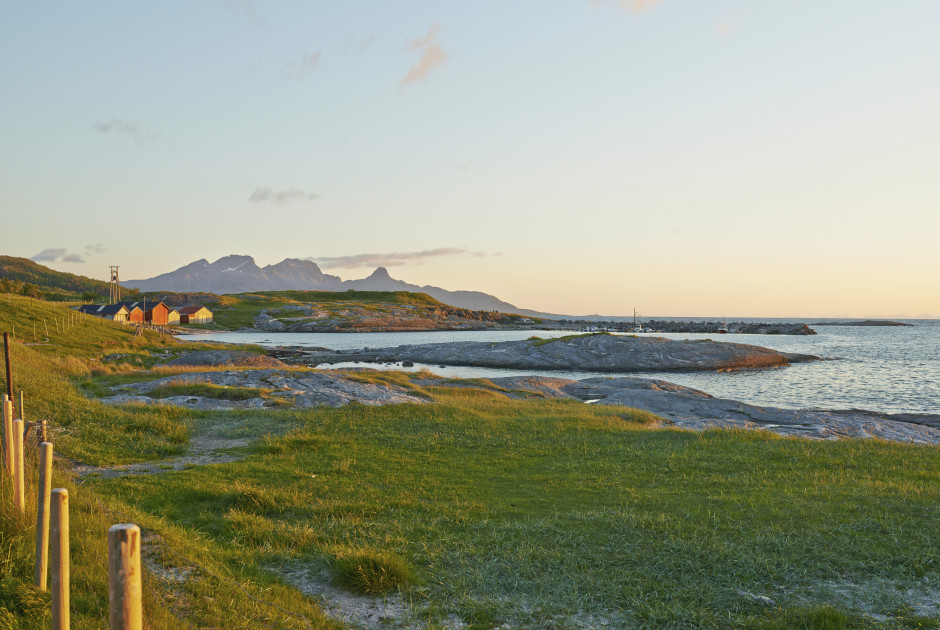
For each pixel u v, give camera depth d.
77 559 8.11
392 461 19.38
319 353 98.88
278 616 7.83
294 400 32.59
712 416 38.91
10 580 6.80
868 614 8.79
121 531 3.62
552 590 9.48
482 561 10.66
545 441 23.53
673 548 11.38
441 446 22.09
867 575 10.23
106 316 141.38
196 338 146.25
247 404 31.33
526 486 16.73
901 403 56.78
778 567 10.50
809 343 162.00
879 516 13.44
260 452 20.12
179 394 32.38
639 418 32.16
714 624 8.30
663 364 88.50
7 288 164.62
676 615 8.53
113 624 3.61
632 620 8.53
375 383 40.94
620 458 20.67
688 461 20.08
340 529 12.38
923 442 31.92
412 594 9.30
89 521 9.88
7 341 14.25
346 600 9.12
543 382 53.16
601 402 41.84
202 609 7.64
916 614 8.74
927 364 98.88
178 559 9.32
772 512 13.87
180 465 18.16
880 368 92.38
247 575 9.53
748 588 9.69
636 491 16.14
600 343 92.81
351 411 28.58
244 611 7.82
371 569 9.63
